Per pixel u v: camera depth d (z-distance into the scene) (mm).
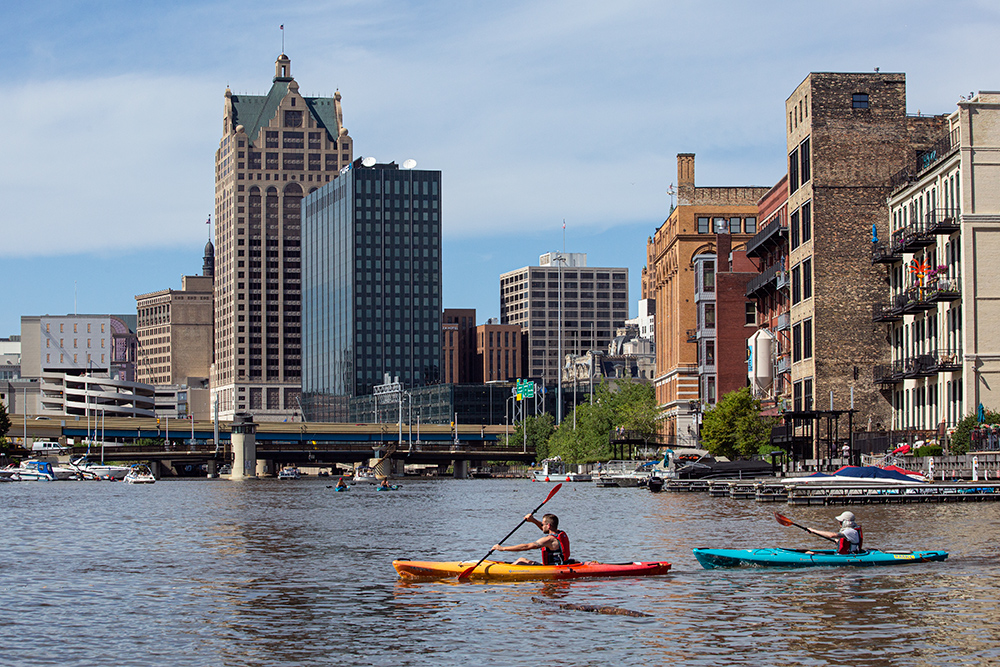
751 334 147625
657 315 193250
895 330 102062
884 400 105688
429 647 29094
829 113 107625
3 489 150750
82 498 119812
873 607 33125
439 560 48188
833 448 102938
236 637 30625
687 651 28109
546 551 40562
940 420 90625
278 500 114125
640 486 140375
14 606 36031
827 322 106688
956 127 98688
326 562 47688
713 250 166500
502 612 33469
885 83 107875
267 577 42562
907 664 26484
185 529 68438
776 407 122875
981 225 85188
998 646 28047
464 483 186750
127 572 44625
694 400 163375
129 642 30125
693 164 172000
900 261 101562
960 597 34500
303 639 30250
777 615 32219
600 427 181375
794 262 114750
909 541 49031
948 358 87250
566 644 29109
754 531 57750
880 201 107188
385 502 107562
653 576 39594
